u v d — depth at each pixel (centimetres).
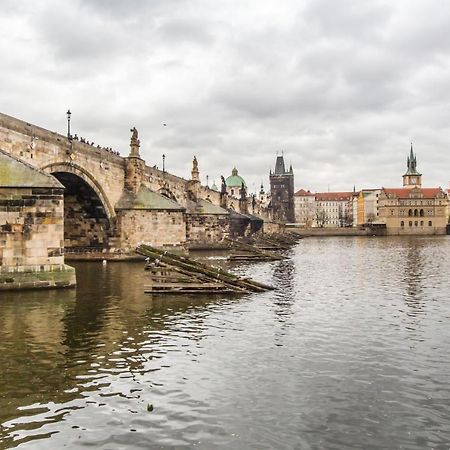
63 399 1595
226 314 2939
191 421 1448
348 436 1359
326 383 1755
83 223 6912
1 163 3816
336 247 11650
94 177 6309
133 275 4862
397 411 1518
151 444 1314
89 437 1350
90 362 1964
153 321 2719
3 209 3738
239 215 13362
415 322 2720
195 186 10825
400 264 6494
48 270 3828
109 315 2861
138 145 7462
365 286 4231
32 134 4844
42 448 1291
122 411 1511
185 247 7425
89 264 6231
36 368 1884
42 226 3809
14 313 2884
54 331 2453
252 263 6906
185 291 3716
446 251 9412
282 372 1869
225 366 1938
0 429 1391
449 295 3678
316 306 3228
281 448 1294
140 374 1836
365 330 2533
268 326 2622
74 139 6144
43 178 3816
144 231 7044
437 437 1354
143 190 7444
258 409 1532
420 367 1930
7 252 3756
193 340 2319
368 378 1805
